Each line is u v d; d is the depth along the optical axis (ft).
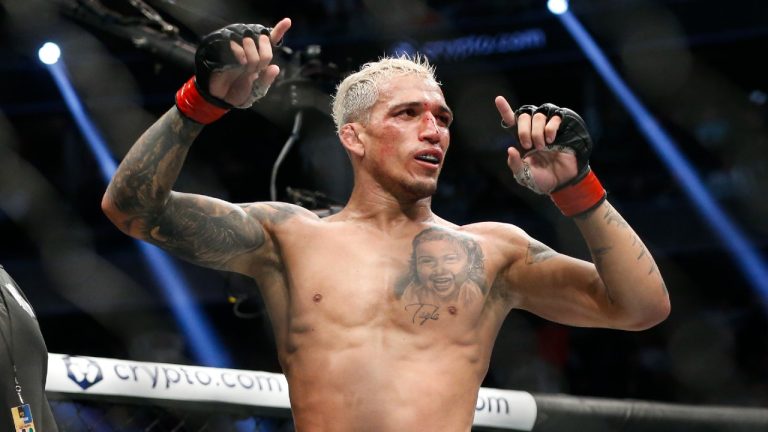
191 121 18.56
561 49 78.54
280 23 18.43
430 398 18.92
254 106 34.19
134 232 19.35
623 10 77.41
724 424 28.84
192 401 23.77
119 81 73.15
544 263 20.51
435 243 20.21
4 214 74.59
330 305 19.42
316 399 18.99
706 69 78.33
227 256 20.10
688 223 74.49
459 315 19.63
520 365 64.03
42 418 19.06
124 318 70.54
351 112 21.02
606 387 63.36
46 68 74.90
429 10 78.38
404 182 20.17
